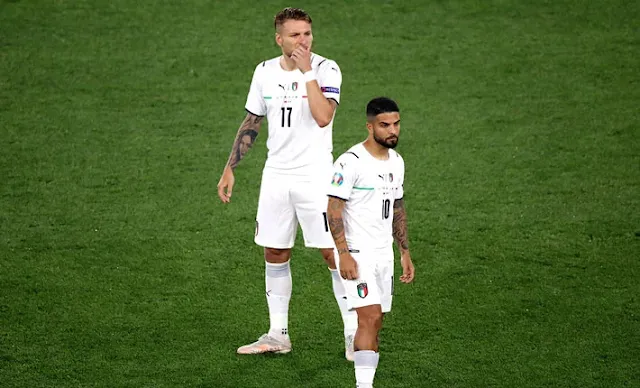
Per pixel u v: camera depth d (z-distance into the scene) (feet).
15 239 107.04
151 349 85.76
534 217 112.27
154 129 136.05
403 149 130.41
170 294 96.17
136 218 112.57
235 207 115.75
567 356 84.07
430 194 118.42
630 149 129.49
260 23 166.91
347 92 146.51
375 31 164.55
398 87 147.84
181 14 169.78
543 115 139.33
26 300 94.22
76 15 168.55
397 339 87.51
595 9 170.71
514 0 173.78
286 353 85.66
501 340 87.04
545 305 93.35
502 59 155.84
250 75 151.43
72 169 124.77
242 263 102.83
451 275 99.71
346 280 76.84
